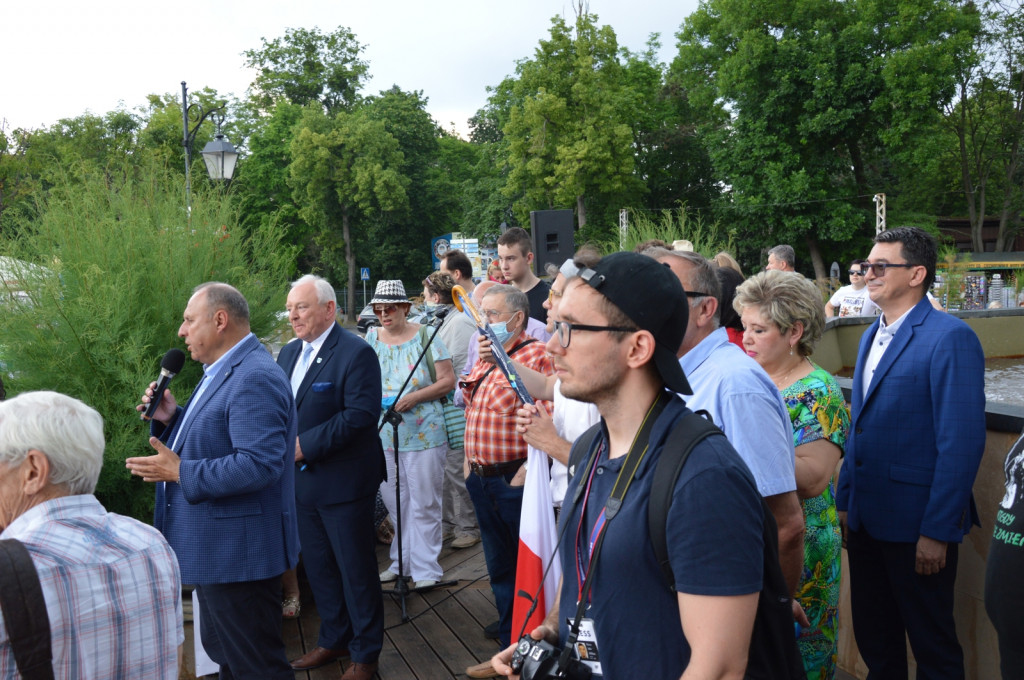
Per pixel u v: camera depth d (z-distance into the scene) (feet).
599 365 5.02
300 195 151.74
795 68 100.78
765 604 4.79
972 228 124.98
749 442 6.93
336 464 12.69
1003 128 121.49
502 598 13.23
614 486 4.95
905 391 9.40
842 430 8.46
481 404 12.60
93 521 6.00
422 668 13.07
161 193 18.70
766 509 4.81
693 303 7.45
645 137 142.20
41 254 16.03
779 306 8.48
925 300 9.64
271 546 10.37
